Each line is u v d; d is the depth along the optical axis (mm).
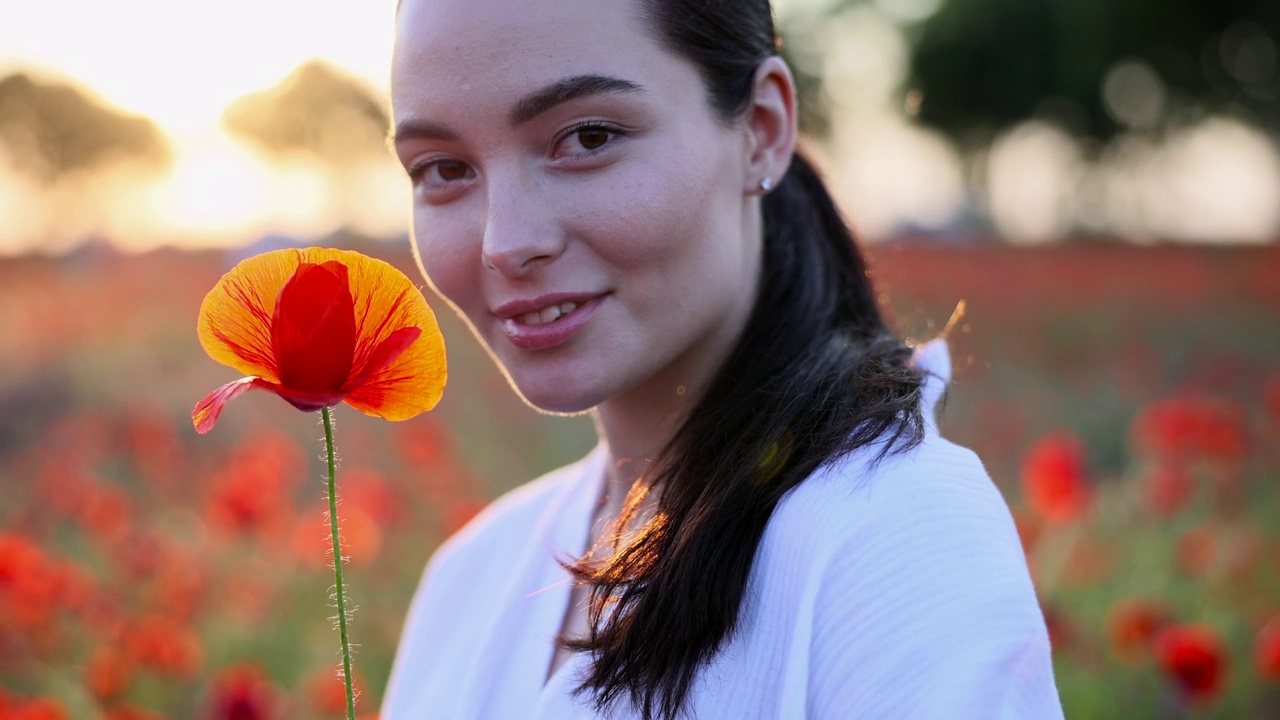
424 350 1151
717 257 1423
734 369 1484
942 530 1138
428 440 5750
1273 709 3623
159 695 3689
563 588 1636
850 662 1112
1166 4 27109
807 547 1190
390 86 1455
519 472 7602
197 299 19594
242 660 3979
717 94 1415
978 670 1061
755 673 1205
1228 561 4285
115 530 4613
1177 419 5008
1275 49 27703
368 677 3928
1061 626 3426
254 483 4629
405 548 5035
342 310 1093
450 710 1780
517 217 1344
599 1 1327
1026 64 29672
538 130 1340
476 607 1979
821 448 1250
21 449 8812
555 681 1378
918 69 30453
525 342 1393
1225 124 30734
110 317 16984
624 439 1667
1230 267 19906
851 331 1558
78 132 47281
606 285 1371
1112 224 33062
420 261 1495
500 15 1323
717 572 1228
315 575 4523
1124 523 4949
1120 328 14641
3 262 26797
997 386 10297
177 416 9664
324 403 1094
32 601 3717
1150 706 3416
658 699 1235
